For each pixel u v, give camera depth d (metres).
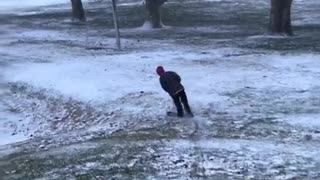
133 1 62.59
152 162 9.09
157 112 13.02
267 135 10.65
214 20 36.84
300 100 13.52
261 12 42.41
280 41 24.22
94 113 13.99
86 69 18.67
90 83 16.45
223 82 15.68
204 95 14.20
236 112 12.55
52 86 17.06
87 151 10.05
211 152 9.55
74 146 10.62
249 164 8.86
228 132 10.93
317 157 9.17
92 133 11.95
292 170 8.55
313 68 17.33
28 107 16.05
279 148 9.73
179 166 8.85
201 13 42.75
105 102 14.57
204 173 8.48
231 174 8.41
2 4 70.94
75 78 17.39
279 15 26.16
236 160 9.07
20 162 9.72
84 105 14.77
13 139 13.26
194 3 53.69
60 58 21.89
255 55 20.22
